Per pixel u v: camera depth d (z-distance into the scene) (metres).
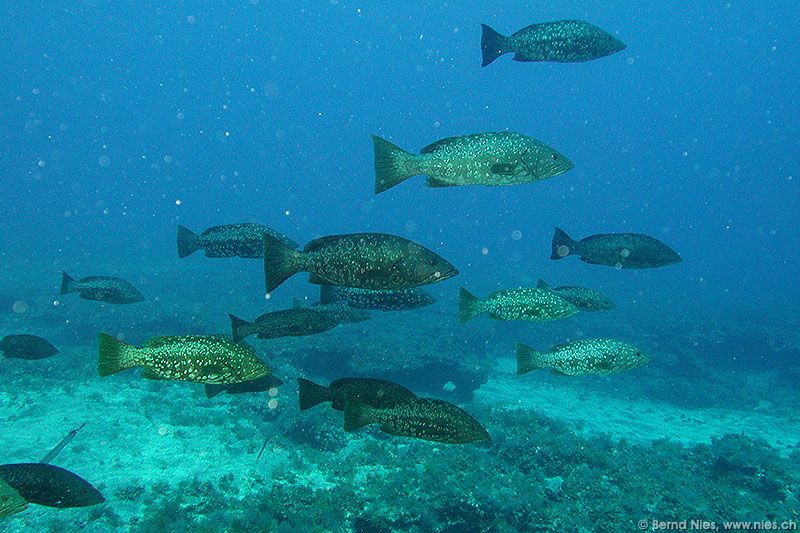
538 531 9.34
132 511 8.68
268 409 12.98
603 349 5.20
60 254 38.75
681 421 18.28
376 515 8.93
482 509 9.23
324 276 3.52
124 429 11.44
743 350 25.14
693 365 22.88
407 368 16.48
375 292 5.62
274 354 16.09
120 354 3.35
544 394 19.73
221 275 33.69
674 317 30.81
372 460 10.87
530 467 11.31
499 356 24.02
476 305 5.36
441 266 3.45
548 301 5.36
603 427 16.58
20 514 8.13
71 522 8.14
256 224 5.30
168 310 20.62
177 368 3.44
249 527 8.43
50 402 12.23
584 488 10.57
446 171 3.87
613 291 44.84
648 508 10.09
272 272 3.44
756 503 10.48
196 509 8.90
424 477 9.94
